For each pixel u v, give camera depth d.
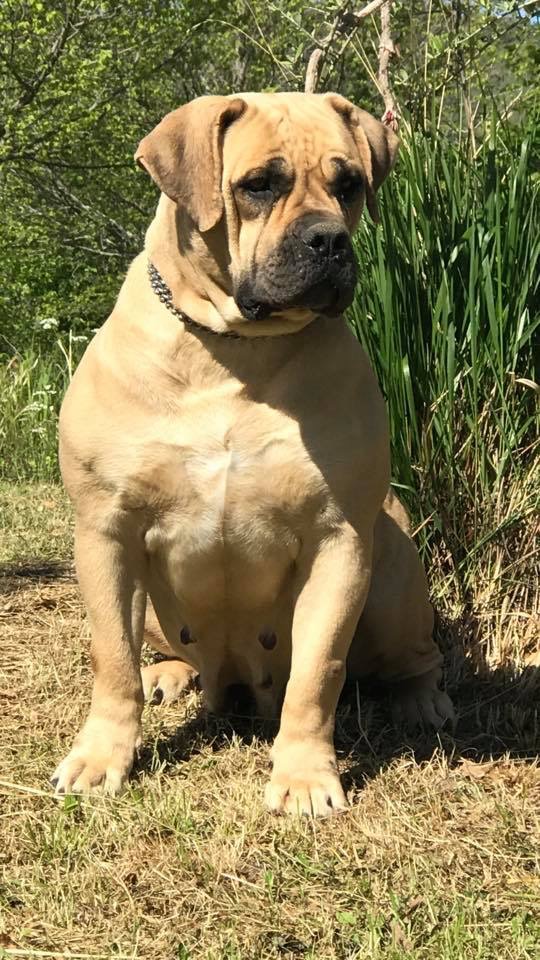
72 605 2.28
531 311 2.06
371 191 1.62
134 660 1.58
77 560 1.57
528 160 2.16
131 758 1.56
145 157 1.53
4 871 1.34
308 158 1.51
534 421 2.06
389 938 1.24
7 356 5.97
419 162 2.09
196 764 1.61
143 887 1.32
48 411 4.03
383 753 1.67
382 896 1.30
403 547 1.76
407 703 1.81
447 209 2.09
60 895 1.29
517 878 1.35
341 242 1.45
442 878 1.34
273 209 1.49
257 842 1.41
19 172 8.08
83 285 8.41
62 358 4.84
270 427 1.51
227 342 1.51
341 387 1.54
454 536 2.04
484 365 2.03
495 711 1.83
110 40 7.12
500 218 2.06
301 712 1.54
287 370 1.52
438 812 1.49
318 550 1.55
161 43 7.20
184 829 1.42
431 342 2.05
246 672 1.77
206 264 1.51
